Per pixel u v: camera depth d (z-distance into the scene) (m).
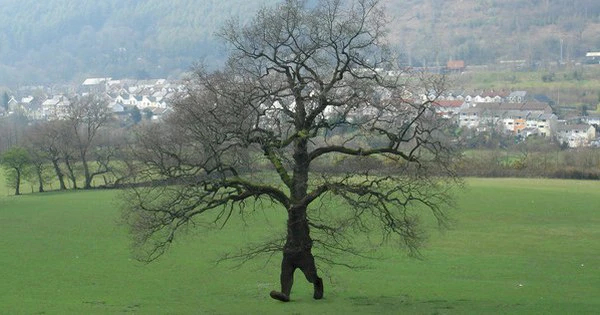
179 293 50.41
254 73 41.81
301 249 43.03
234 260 62.56
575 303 43.72
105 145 138.25
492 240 74.38
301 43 41.34
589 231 79.94
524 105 192.50
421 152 42.88
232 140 41.12
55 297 48.97
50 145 132.25
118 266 61.31
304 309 42.56
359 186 41.38
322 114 42.62
